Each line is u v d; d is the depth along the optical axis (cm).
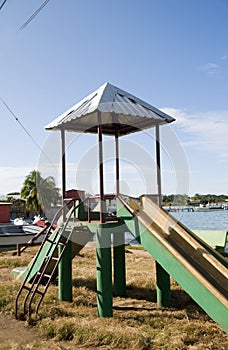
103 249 609
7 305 655
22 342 500
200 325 571
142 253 1379
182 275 494
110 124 783
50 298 705
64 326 536
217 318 439
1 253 1459
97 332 513
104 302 604
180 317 625
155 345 486
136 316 621
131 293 792
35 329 551
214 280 527
